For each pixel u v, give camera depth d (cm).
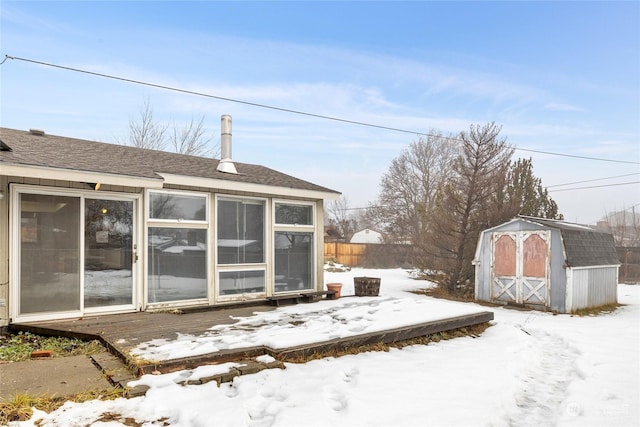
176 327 548
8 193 546
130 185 607
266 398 343
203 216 766
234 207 813
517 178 1479
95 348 463
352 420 306
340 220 4747
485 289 1125
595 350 577
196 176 726
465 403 354
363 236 4141
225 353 421
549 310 990
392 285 1463
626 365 503
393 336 551
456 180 1323
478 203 1236
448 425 307
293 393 355
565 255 962
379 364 459
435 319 626
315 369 425
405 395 365
